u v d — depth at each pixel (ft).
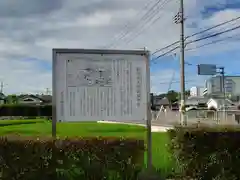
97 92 16.08
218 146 15.67
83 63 16.05
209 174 15.52
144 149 14.26
